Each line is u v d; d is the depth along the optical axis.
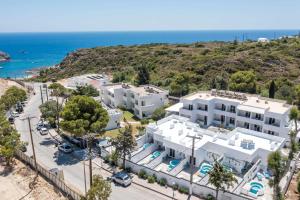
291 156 50.56
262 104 65.81
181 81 102.56
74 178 51.03
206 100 69.00
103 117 60.75
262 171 52.03
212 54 157.88
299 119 65.75
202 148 53.16
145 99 83.38
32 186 49.16
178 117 68.19
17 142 57.47
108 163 56.91
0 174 54.03
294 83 110.81
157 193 46.41
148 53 185.88
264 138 57.25
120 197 45.03
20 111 93.38
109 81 138.50
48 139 70.12
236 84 95.75
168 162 55.75
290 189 47.03
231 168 51.53
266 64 132.88
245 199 40.88
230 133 57.22
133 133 71.19
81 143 64.31
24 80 166.88
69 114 58.19
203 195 44.81
